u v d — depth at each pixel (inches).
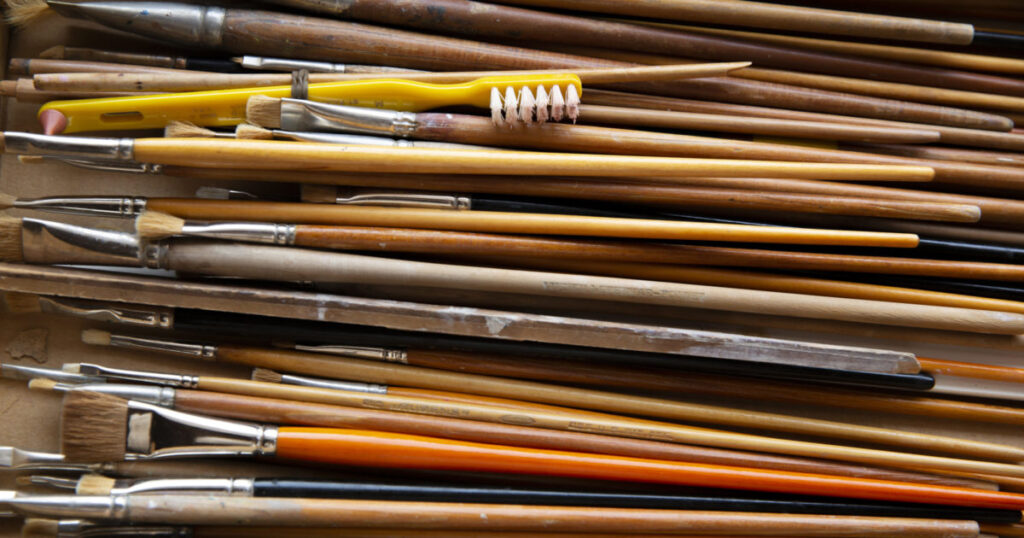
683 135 40.8
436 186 39.2
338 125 38.7
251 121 38.3
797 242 38.5
